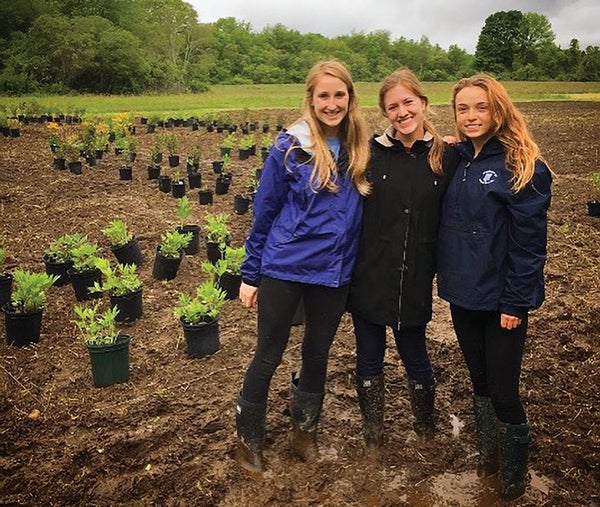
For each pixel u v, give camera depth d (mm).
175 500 2201
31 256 5020
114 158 10398
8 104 21594
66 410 2777
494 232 2010
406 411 2785
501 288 2029
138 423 2672
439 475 2352
